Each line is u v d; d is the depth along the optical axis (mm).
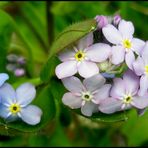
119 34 103
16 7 154
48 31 147
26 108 105
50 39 147
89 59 101
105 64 101
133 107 107
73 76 101
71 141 143
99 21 102
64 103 104
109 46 101
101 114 106
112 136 142
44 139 141
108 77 101
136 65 100
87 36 102
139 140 139
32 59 136
